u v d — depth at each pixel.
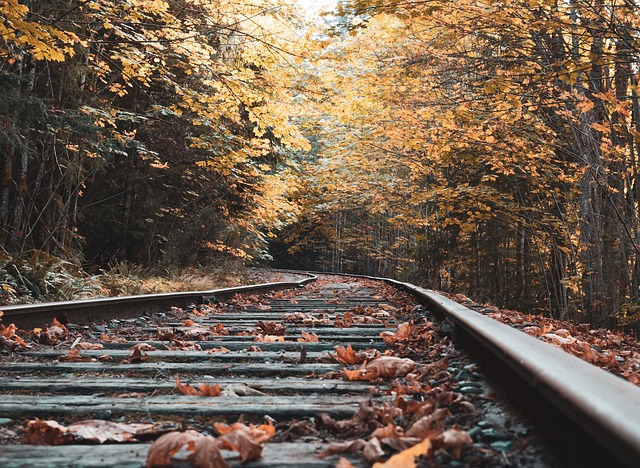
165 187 17.89
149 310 7.66
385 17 12.66
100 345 4.71
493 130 10.50
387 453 1.91
